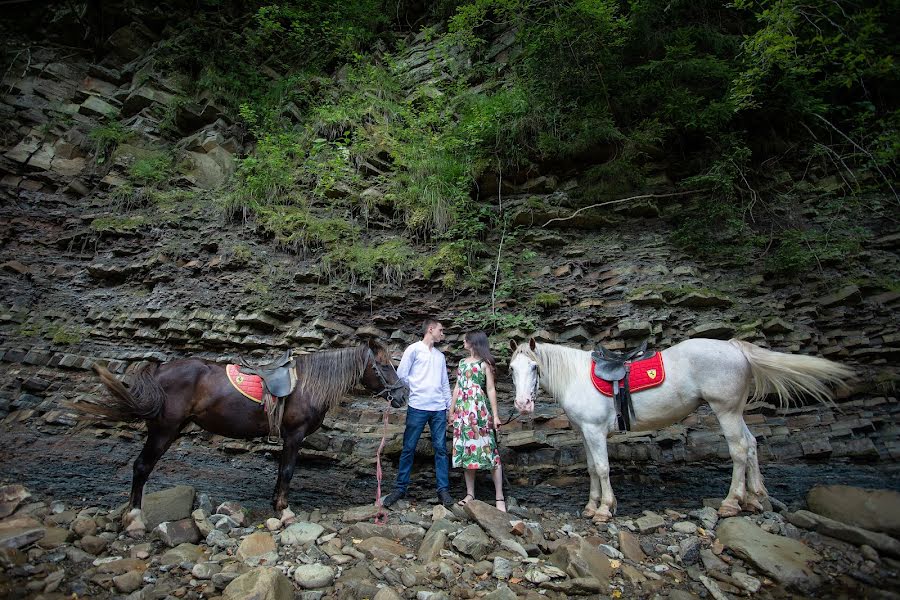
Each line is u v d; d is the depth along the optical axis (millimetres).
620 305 6070
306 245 6961
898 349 4965
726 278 6250
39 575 3014
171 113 9227
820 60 6562
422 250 7105
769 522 3643
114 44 10297
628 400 4105
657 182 7199
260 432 4203
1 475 4391
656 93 7250
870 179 6711
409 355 4609
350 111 8562
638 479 4676
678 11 7688
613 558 3412
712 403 3982
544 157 7484
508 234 7262
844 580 3031
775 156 7246
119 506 4035
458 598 2961
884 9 6398
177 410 3943
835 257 5883
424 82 9750
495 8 8930
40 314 6684
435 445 4531
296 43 10766
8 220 7523
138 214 7688
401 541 3695
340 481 4945
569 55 7578
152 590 2926
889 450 4301
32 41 10164
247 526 3877
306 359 4379
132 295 6832
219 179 8516
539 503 4539
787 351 5367
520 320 6086
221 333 6219
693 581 3193
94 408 3678
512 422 5469
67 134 8633
